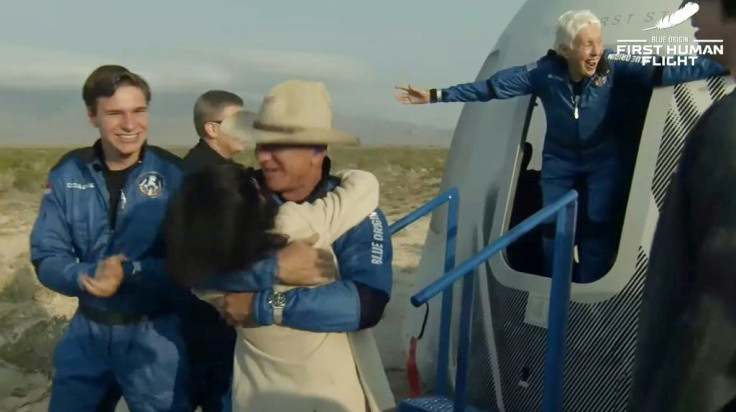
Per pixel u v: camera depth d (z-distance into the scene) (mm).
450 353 5164
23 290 9859
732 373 2000
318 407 3119
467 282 4176
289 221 3037
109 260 3668
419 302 3324
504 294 4500
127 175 3861
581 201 4512
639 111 4398
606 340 3984
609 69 4227
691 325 2041
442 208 5902
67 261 3770
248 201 3025
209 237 2979
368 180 3166
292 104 3045
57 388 3990
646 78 4176
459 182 5500
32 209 19672
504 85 4461
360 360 3223
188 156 4516
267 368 3156
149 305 3840
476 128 5371
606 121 4336
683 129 4012
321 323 3018
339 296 3021
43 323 8273
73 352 3949
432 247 6008
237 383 3254
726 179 2025
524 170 5051
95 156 3883
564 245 3658
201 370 3996
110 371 3957
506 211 4684
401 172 37562
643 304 2242
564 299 3656
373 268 3102
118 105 3701
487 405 4613
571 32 4137
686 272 2117
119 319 3852
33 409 6281
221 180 3051
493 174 4879
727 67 2326
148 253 3848
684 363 2047
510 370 4430
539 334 4250
